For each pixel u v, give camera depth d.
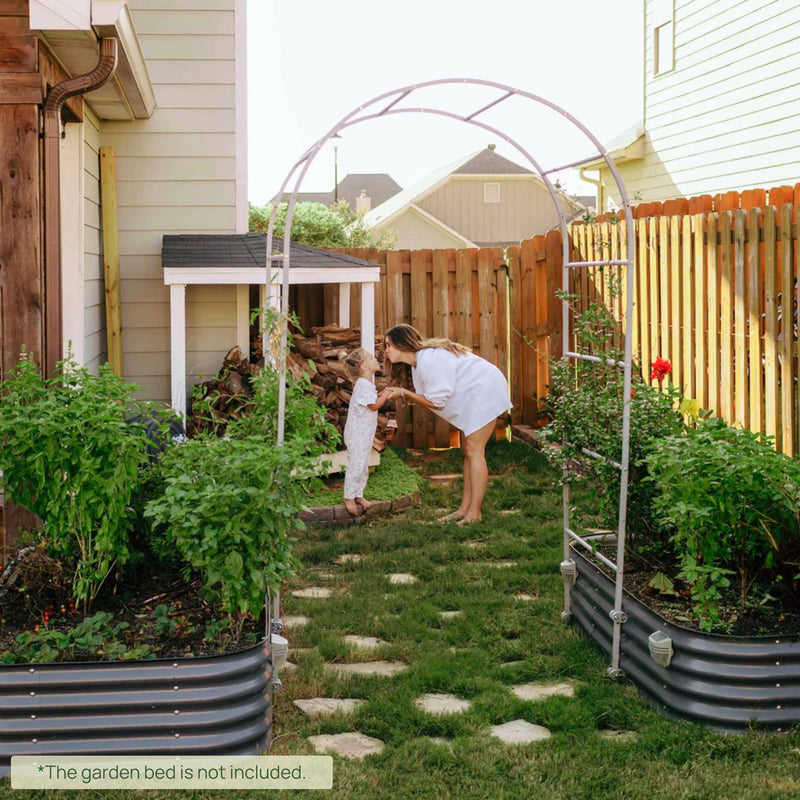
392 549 6.33
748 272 6.61
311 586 5.55
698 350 7.38
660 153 15.70
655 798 3.14
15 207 4.88
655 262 8.15
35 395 4.30
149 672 3.32
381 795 3.17
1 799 3.14
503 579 5.57
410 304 10.38
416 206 36.72
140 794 3.19
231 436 4.61
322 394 8.03
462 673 4.21
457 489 8.14
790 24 11.79
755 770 3.29
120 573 4.35
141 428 4.18
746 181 13.05
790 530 3.99
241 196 8.70
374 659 4.45
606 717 3.75
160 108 8.55
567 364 5.02
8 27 4.82
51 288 5.32
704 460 3.81
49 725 3.28
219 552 3.65
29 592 4.22
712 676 3.58
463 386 7.02
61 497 3.92
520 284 10.34
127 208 8.59
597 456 4.70
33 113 4.87
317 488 4.18
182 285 7.56
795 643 3.58
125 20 5.35
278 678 4.00
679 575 3.96
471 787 3.22
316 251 8.48
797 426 6.09
